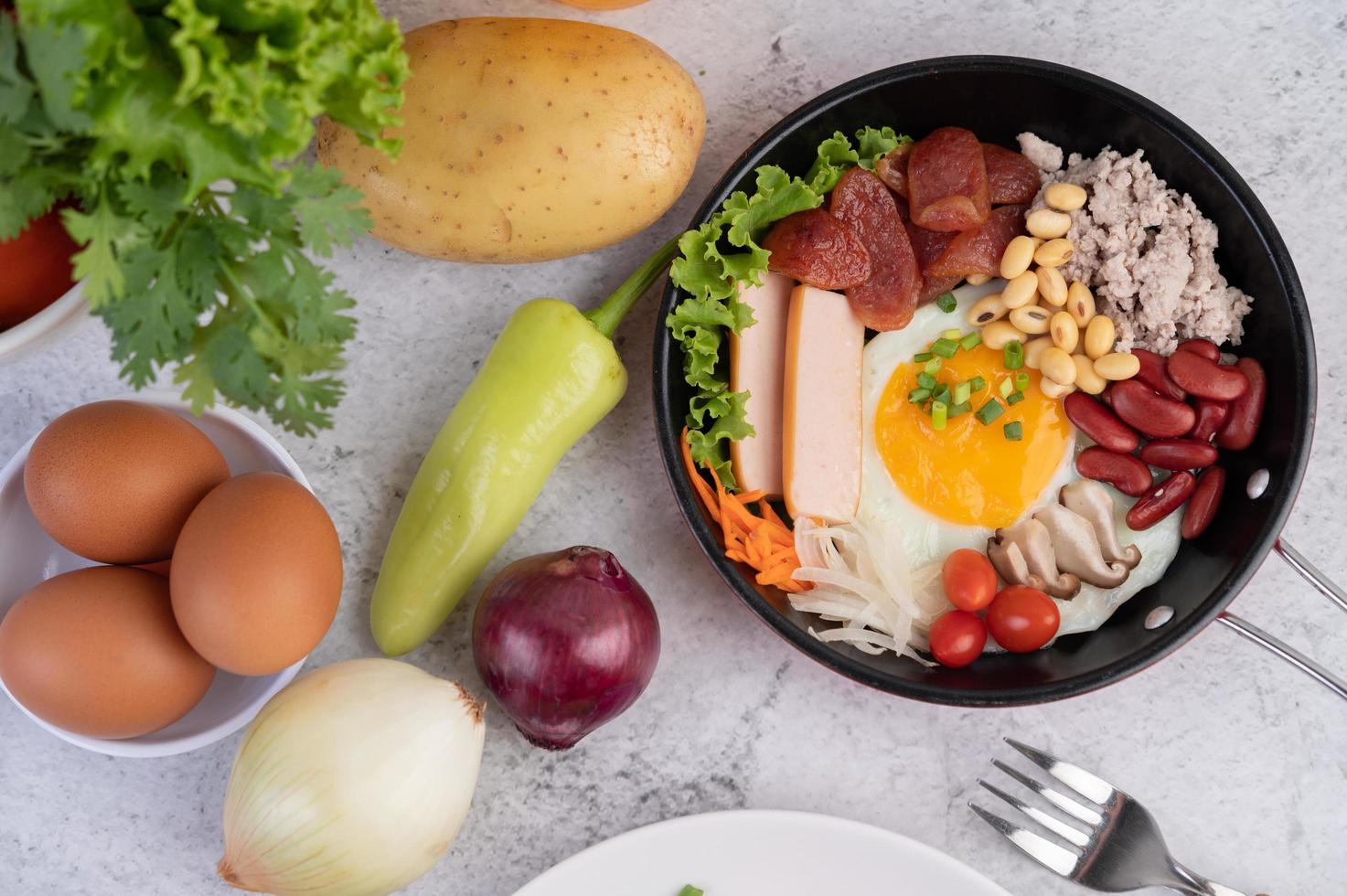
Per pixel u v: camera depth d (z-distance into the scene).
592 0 0.77
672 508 0.80
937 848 0.79
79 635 0.71
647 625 0.76
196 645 0.72
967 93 0.77
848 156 0.78
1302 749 0.80
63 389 0.79
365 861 0.74
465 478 0.76
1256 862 0.80
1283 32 0.81
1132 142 0.78
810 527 0.78
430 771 0.74
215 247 0.65
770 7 0.81
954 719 0.80
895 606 0.78
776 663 0.80
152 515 0.72
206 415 0.76
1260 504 0.76
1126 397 0.77
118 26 0.62
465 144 0.73
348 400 0.80
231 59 0.63
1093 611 0.79
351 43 0.64
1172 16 0.81
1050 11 0.81
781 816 0.77
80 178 0.65
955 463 0.79
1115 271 0.78
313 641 0.72
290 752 0.73
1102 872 0.78
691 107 0.75
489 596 0.76
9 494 0.75
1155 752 0.80
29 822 0.78
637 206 0.75
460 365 0.80
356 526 0.79
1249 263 0.77
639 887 0.77
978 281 0.79
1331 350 0.81
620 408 0.80
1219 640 0.81
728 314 0.76
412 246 0.76
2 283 0.68
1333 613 0.81
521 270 0.80
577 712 0.76
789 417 0.78
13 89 0.63
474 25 0.74
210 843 0.78
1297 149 0.81
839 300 0.78
